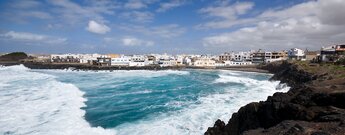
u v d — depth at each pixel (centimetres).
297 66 7388
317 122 1923
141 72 11825
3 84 5506
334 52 10156
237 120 2569
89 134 2439
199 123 2755
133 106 3684
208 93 4722
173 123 2780
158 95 4644
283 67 10488
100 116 3128
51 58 18812
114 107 3625
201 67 15512
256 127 2484
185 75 9844
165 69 14200
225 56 19862
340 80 3319
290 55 14800
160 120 2911
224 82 6856
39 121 2736
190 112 3198
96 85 6194
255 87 5641
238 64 16750
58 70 13275
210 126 2664
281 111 2330
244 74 10750
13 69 12331
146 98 4331
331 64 7094
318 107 2150
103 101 4056
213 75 9869
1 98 3831
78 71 12538
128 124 2797
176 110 3353
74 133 2436
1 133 2358
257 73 11519
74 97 4131
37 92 4450
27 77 7456
